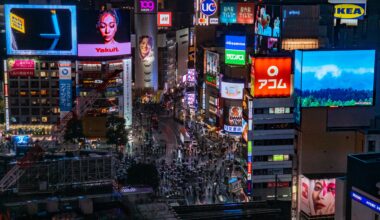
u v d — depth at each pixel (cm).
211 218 10188
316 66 12888
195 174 16075
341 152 12800
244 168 14650
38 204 8719
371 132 12462
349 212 8612
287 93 14162
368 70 13138
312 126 12719
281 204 11975
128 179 12775
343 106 12900
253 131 14138
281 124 14200
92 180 9875
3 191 9506
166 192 14012
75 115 19162
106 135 18550
